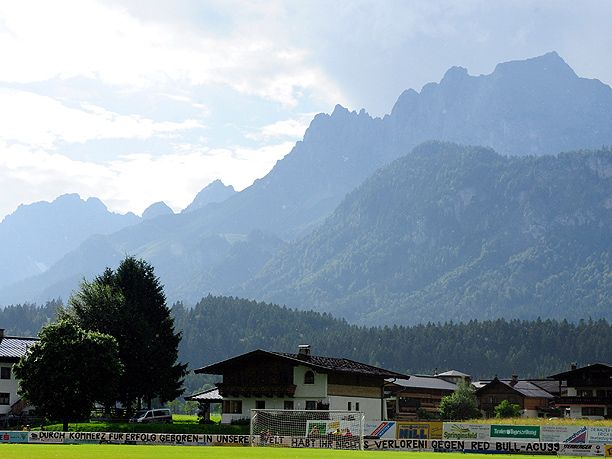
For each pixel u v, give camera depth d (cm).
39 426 10250
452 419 17462
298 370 10650
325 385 10450
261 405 10812
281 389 10500
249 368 10900
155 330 12312
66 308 12050
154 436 8206
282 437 8231
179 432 9562
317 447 8156
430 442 7869
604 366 15538
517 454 7644
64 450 6406
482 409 19350
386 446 7981
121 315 11731
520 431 7900
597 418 15038
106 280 12638
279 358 10694
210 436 8256
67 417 9788
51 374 9662
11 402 11781
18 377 9844
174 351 12338
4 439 8019
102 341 10050
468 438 8006
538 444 7600
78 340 9825
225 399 11044
